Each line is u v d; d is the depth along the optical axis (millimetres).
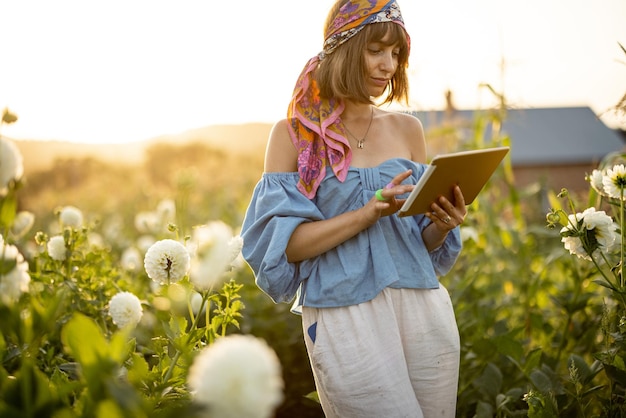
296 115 2357
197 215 9156
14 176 1489
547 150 22406
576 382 2633
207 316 2102
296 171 2400
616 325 2775
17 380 1380
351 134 2400
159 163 12562
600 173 2641
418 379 2287
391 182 2213
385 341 2221
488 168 2311
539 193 6926
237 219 7371
